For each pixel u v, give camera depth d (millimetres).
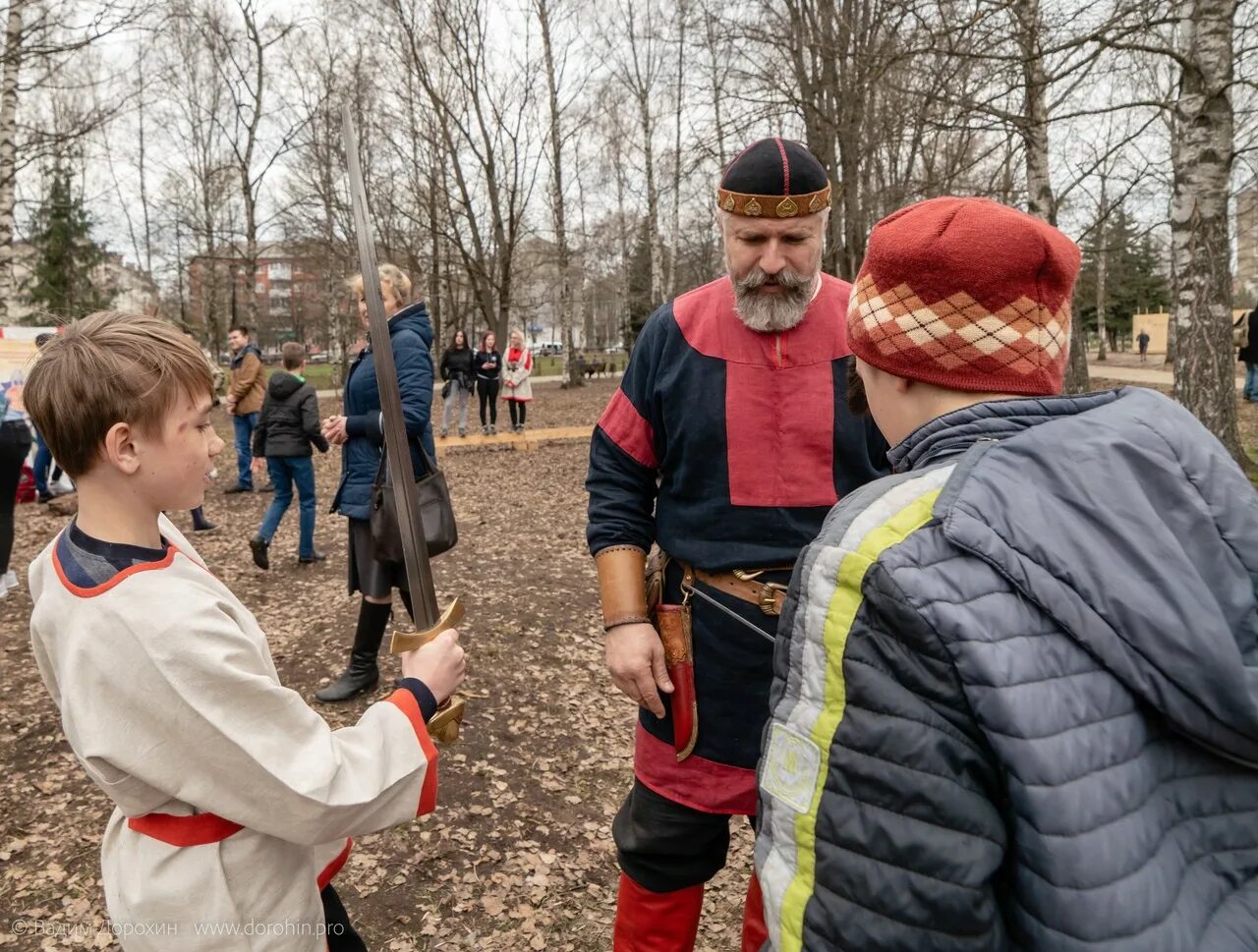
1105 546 741
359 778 1100
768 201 1447
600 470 1717
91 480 1075
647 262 31609
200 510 6699
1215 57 6180
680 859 1650
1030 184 8547
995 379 882
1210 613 714
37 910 2305
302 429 5414
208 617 1049
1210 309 6473
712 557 1546
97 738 1009
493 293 18719
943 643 727
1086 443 789
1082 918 678
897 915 724
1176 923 713
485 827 2701
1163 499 772
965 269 852
